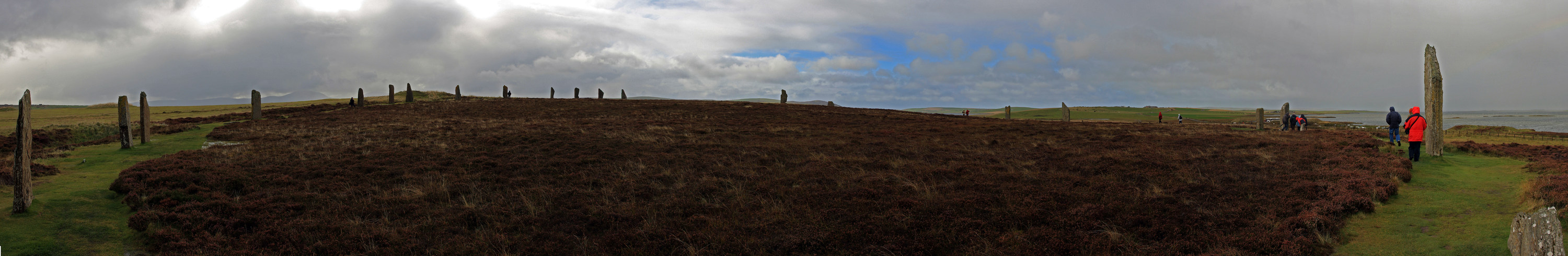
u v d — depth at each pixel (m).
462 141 21.00
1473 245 8.27
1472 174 13.10
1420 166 14.45
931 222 10.48
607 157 17.47
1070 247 9.27
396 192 13.12
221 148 19.06
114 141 21.08
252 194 12.64
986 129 26.44
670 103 46.34
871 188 12.91
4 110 38.62
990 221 10.56
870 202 11.77
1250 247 8.92
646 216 11.24
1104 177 13.77
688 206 11.85
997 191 12.56
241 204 11.70
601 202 12.30
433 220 11.09
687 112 37.84
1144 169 14.47
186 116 32.50
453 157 17.41
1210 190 12.18
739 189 13.22
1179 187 12.49
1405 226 9.54
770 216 11.06
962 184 13.21
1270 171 13.87
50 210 10.61
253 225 10.76
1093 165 15.28
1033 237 9.77
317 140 21.47
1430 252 8.30
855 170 15.25
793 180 14.08
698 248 9.66
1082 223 10.25
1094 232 9.90
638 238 10.05
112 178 13.67
